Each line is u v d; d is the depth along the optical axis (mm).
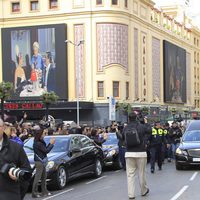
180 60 82750
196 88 96438
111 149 18344
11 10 61750
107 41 57688
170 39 79625
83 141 15406
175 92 79250
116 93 58125
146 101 66812
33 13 60750
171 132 21703
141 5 65312
